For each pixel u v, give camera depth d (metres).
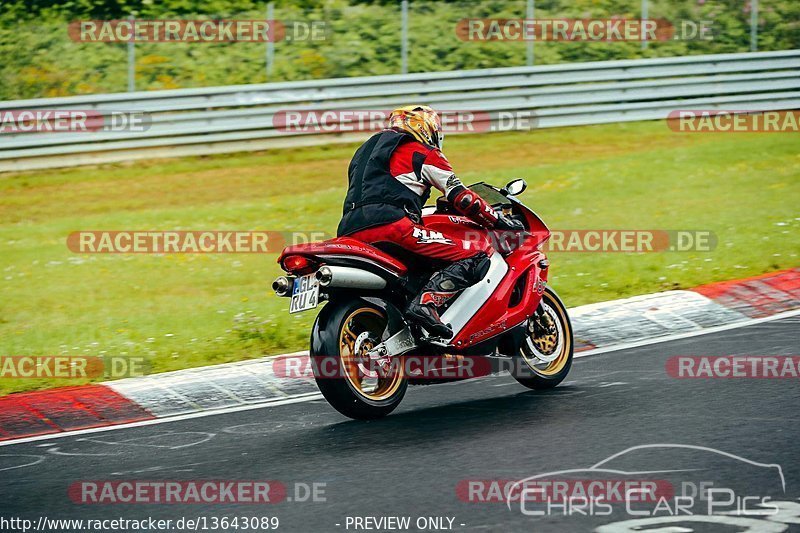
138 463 23.48
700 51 91.00
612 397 26.48
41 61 80.00
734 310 35.66
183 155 67.50
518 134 73.56
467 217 27.48
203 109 67.88
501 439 23.27
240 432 25.75
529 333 28.28
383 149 26.33
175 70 80.62
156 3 87.50
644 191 55.72
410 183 26.17
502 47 88.44
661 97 75.62
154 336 35.75
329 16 87.94
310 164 66.75
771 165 61.28
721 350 30.86
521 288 28.09
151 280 43.66
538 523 18.06
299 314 37.44
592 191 56.03
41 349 34.78
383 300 26.00
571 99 73.44
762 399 25.36
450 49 87.19
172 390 29.78
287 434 25.23
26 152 64.62
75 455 24.50
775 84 77.19
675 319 34.88
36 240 50.84
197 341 34.94
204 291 41.78
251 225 52.28
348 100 69.94
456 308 26.58
